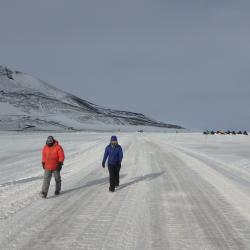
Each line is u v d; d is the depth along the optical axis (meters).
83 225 7.62
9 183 13.40
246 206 9.48
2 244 6.37
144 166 18.75
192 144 41.84
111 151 11.84
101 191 11.73
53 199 10.41
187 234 7.02
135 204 9.72
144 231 7.20
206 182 13.55
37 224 7.69
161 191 11.70
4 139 49.59
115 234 6.99
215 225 7.67
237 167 18.69
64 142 44.03
